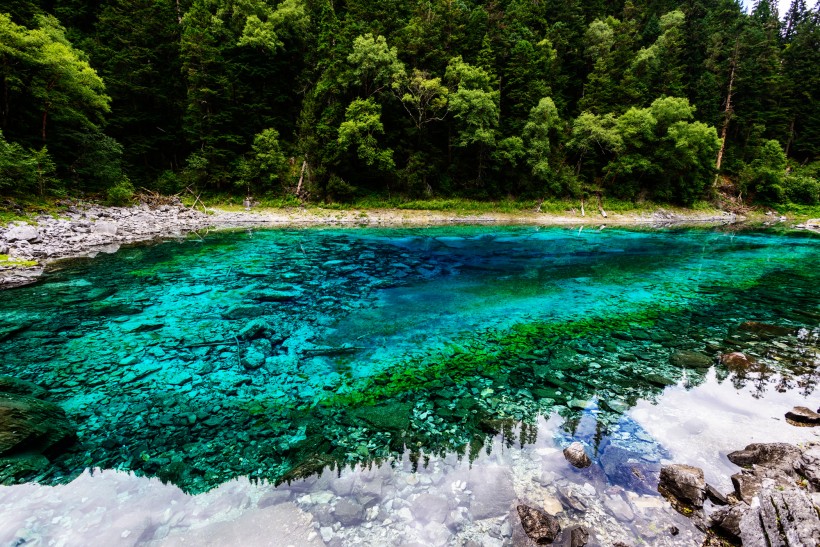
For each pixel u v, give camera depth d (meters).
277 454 4.85
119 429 5.30
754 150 51.50
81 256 16.06
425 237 25.25
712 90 51.81
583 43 52.06
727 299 12.09
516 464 4.65
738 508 3.64
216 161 34.81
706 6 66.81
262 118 38.62
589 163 44.88
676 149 42.75
